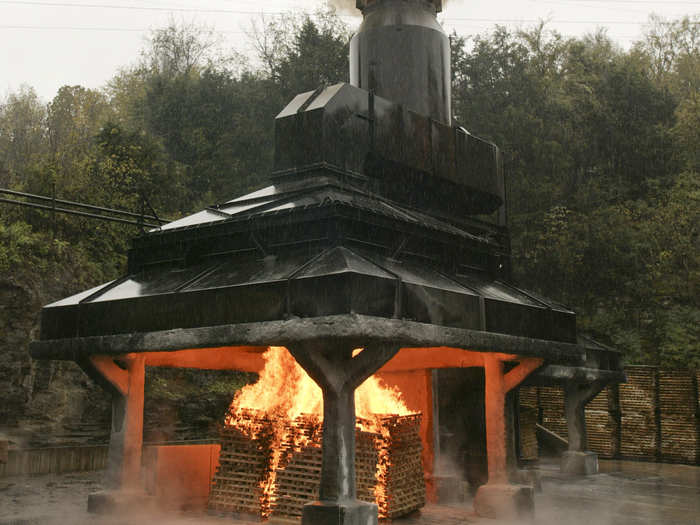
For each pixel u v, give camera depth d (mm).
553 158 29938
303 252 7969
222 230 8719
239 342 7250
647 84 32844
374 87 11461
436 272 8797
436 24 11984
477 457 11336
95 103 43219
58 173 20688
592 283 28000
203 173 30578
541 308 9609
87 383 16234
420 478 9469
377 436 8867
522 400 20969
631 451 19375
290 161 9680
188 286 8133
